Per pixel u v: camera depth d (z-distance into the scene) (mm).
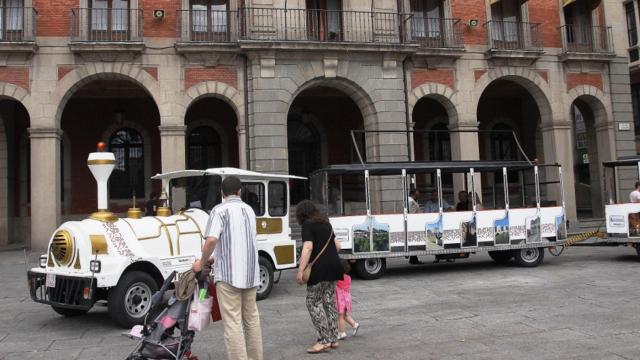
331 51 17062
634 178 20312
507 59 19250
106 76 16375
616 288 9117
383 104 17656
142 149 20594
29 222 19578
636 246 12742
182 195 9383
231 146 21078
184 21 16625
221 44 16484
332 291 6047
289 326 7172
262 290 9156
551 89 19797
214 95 16812
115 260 7188
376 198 12688
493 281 10336
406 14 17891
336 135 22188
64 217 19500
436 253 11344
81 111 20109
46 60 15891
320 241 5980
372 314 7770
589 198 26312
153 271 7801
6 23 16094
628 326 6590
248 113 16828
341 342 6293
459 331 6613
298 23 17188
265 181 9586
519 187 12469
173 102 16438
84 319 7941
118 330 7219
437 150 23484
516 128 24750
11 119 19281
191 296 5004
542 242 12117
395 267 12930
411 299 8836
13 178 19422
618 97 20578
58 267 7465
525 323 6910
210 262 5137
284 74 16828
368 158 18047
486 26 19250
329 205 11133
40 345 6441
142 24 16406
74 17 16094
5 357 5934
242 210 5055
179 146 16375
